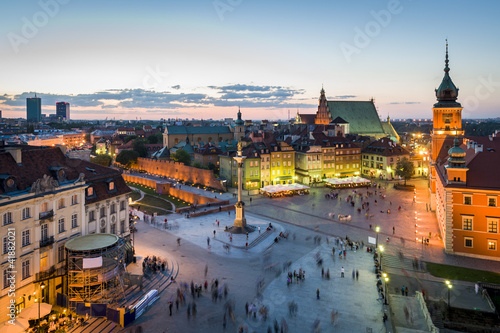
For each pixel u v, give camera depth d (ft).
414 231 275.18
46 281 164.14
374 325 146.72
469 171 230.07
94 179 199.00
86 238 175.73
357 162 540.93
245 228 271.90
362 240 254.68
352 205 359.66
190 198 396.37
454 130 348.59
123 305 160.25
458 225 225.56
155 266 199.00
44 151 187.42
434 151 352.90
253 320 150.00
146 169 591.78
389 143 529.86
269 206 358.84
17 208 149.48
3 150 171.22
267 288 180.14
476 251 221.87
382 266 208.95
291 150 481.46
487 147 272.51
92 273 160.76
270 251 232.73
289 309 159.22
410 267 208.13
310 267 206.69
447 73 356.79
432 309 159.74
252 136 498.69
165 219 289.53
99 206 198.49
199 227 284.61
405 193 422.82
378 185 460.14
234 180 460.96
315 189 449.48
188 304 163.73
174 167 520.42
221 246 241.14
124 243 189.67
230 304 163.73
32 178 166.20
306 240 254.47
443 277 194.49
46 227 165.78
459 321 154.81
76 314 153.58
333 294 173.68
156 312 156.76
